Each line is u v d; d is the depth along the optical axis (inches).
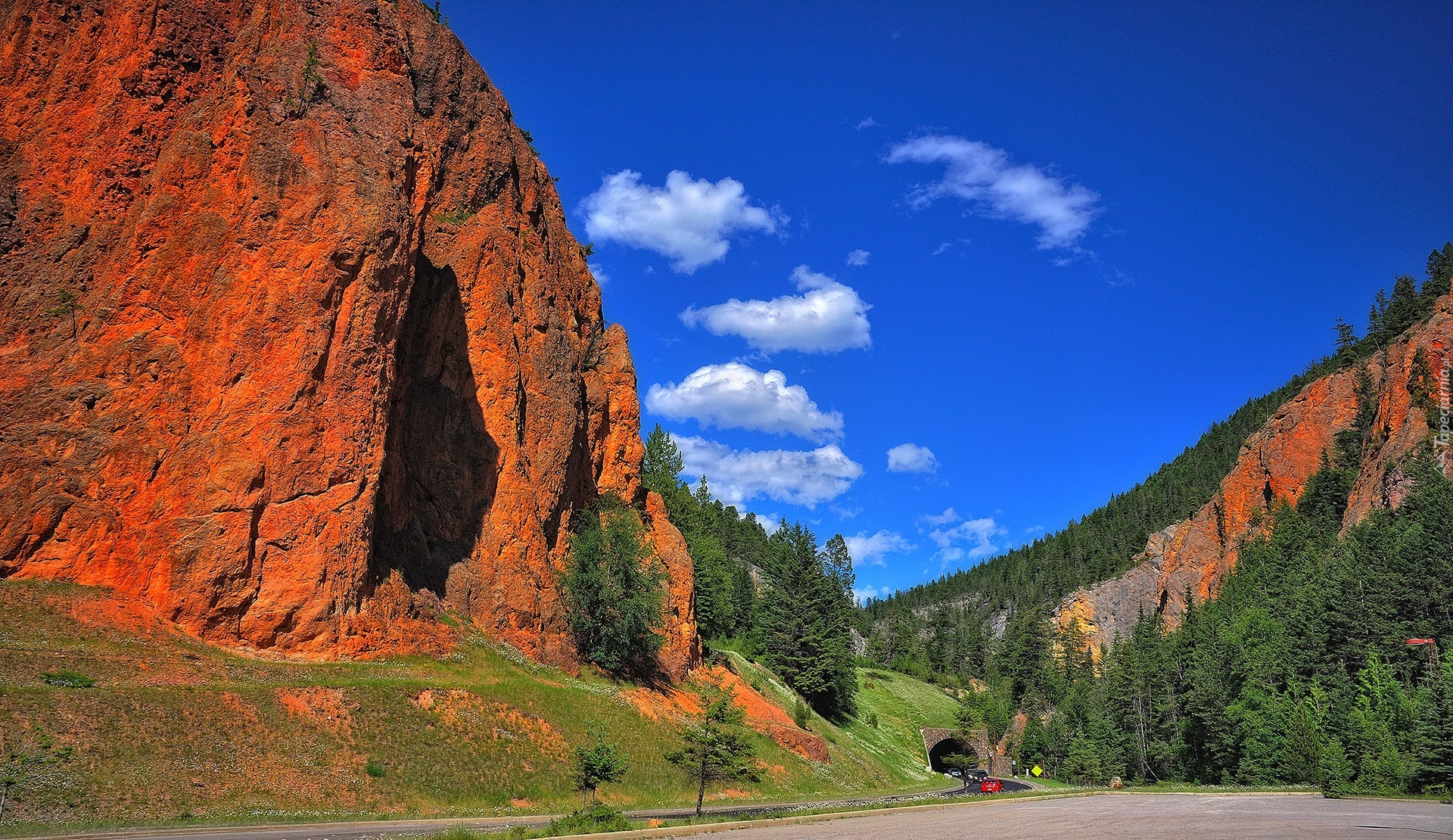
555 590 2182.6
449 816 1278.3
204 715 1222.9
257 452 1508.4
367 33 1850.4
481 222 2309.3
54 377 1480.1
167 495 1445.6
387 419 1701.5
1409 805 1533.0
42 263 1569.9
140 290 1550.2
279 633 1480.1
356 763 1300.4
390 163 1769.2
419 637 1713.8
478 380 2156.7
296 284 1588.3
